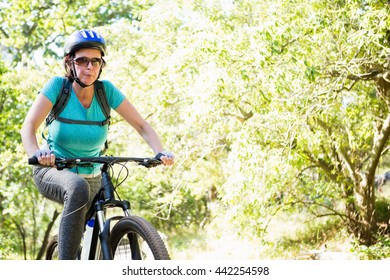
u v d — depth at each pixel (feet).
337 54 34.78
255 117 37.14
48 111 14.67
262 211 43.91
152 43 47.75
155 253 12.37
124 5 87.86
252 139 36.24
